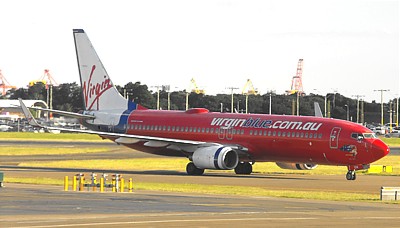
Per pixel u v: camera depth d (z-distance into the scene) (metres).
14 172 178.12
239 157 181.50
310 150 170.38
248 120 181.38
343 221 91.06
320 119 172.62
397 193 123.38
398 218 95.38
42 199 113.56
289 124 174.50
